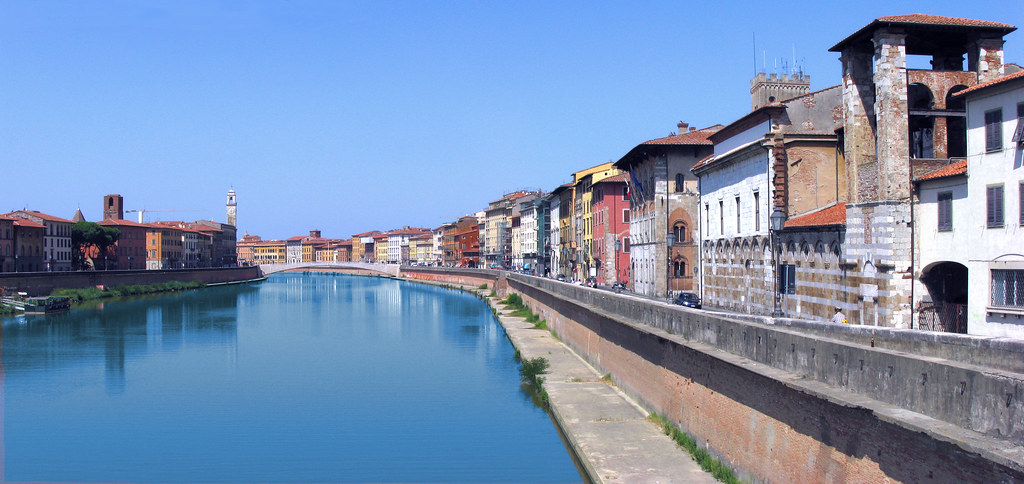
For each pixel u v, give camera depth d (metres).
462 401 52.59
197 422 48.16
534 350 70.75
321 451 41.22
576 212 147.75
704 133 91.88
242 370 67.25
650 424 39.03
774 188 54.91
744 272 61.59
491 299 144.12
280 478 37.06
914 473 17.67
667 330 38.66
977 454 15.32
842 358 22.03
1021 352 20.25
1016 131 33.38
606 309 54.31
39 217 166.00
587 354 61.66
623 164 102.56
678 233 87.00
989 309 34.78
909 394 18.98
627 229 116.81
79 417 49.34
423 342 85.50
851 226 42.84
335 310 132.38
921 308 39.22
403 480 36.31
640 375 43.59
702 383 32.44
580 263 142.88
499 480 35.31
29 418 49.31
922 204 39.28
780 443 24.67
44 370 67.25
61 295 134.88
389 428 45.69
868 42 42.72
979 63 42.22
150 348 81.44
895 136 39.84
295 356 75.62
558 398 47.12
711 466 30.39
